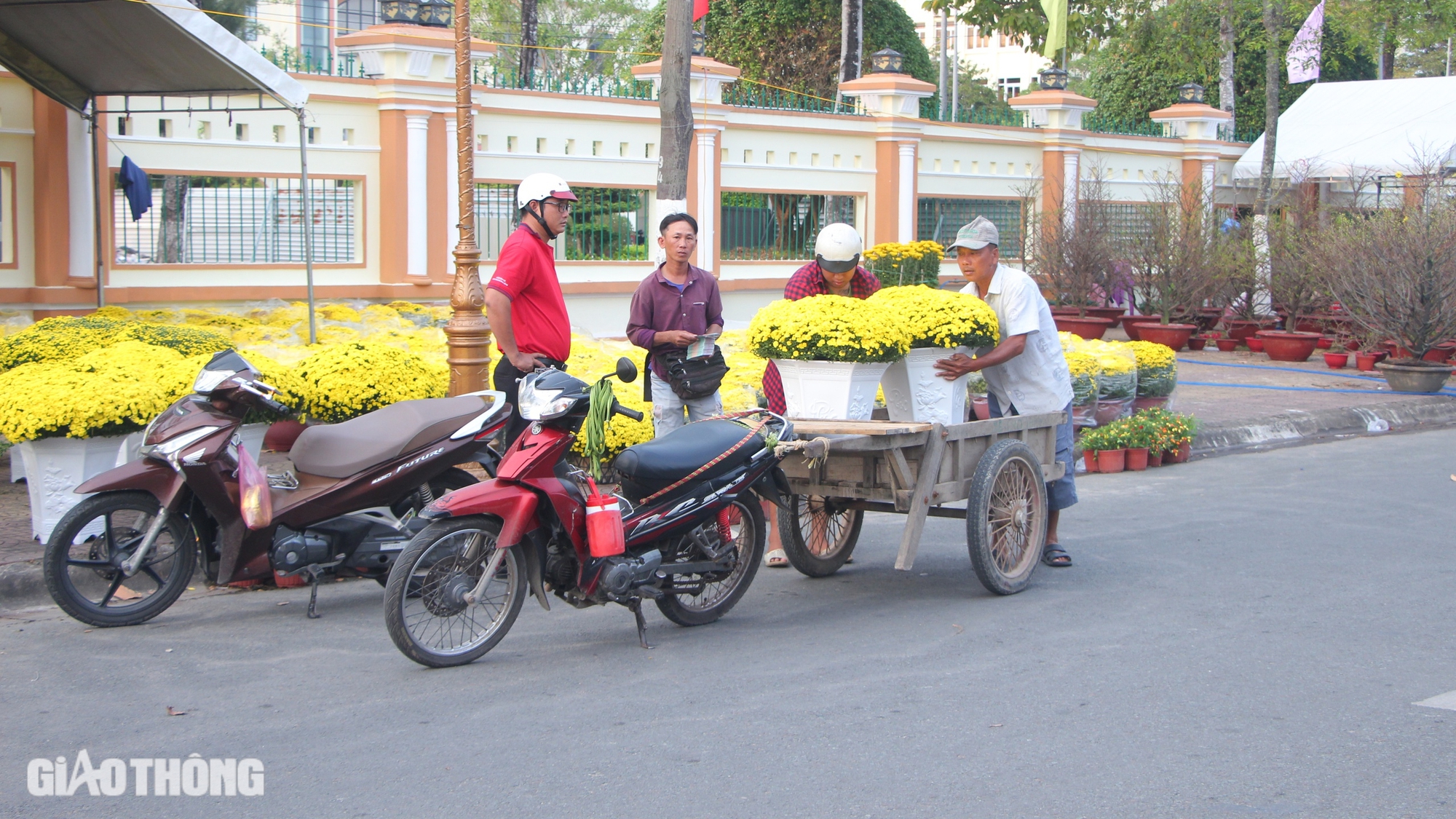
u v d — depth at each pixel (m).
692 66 15.99
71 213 11.69
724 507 5.91
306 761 4.27
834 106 22.48
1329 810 3.86
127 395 6.65
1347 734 4.48
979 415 9.42
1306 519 8.41
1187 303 19.44
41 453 6.68
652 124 16.05
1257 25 27.88
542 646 5.65
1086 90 31.94
